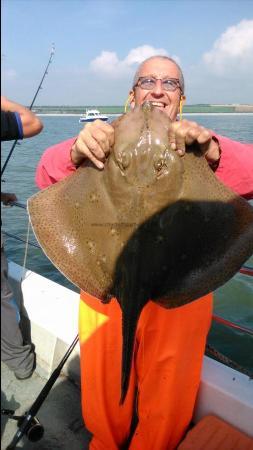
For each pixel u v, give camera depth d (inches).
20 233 184.7
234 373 47.9
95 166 38.4
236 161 39.7
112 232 37.5
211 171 37.0
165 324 41.4
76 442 50.2
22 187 276.8
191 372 43.3
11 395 57.0
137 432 45.4
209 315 43.0
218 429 44.6
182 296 37.5
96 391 44.7
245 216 36.4
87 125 37.4
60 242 38.7
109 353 43.7
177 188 36.7
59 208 39.1
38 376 61.0
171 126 35.5
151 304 41.5
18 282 68.6
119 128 37.9
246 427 44.4
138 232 36.8
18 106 36.6
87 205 38.4
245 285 131.9
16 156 473.7
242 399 44.2
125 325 35.5
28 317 63.1
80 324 45.7
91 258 38.6
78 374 58.1
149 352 43.0
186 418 45.0
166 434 43.9
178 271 37.4
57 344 59.6
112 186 37.3
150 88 44.1
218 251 36.9
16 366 58.4
